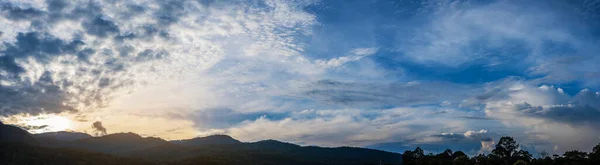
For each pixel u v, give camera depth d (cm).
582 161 14850
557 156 16412
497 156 19812
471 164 18712
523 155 19375
